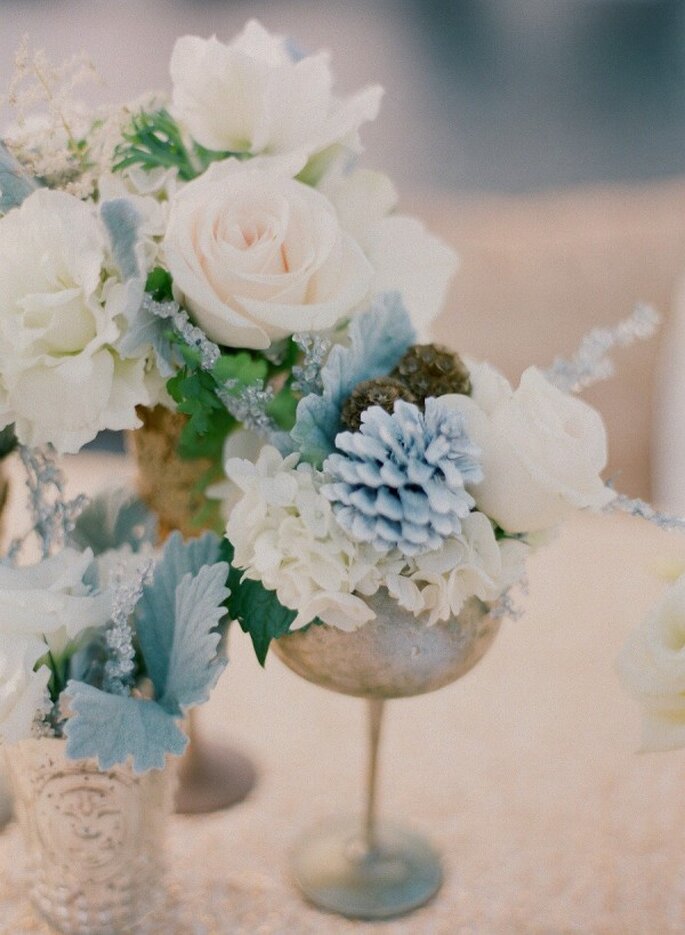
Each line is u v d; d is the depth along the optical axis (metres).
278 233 0.51
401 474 0.45
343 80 2.83
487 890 0.62
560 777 0.72
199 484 0.61
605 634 0.88
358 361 0.51
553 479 0.46
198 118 0.56
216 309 0.49
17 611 0.47
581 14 2.76
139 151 0.57
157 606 0.53
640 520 1.08
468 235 1.44
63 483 0.53
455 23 2.80
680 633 0.48
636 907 0.60
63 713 0.50
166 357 0.51
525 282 1.42
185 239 0.50
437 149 2.83
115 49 2.71
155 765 0.47
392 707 0.80
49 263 0.49
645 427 1.45
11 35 2.65
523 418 0.47
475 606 0.52
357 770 0.73
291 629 0.48
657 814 0.68
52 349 0.50
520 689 0.82
